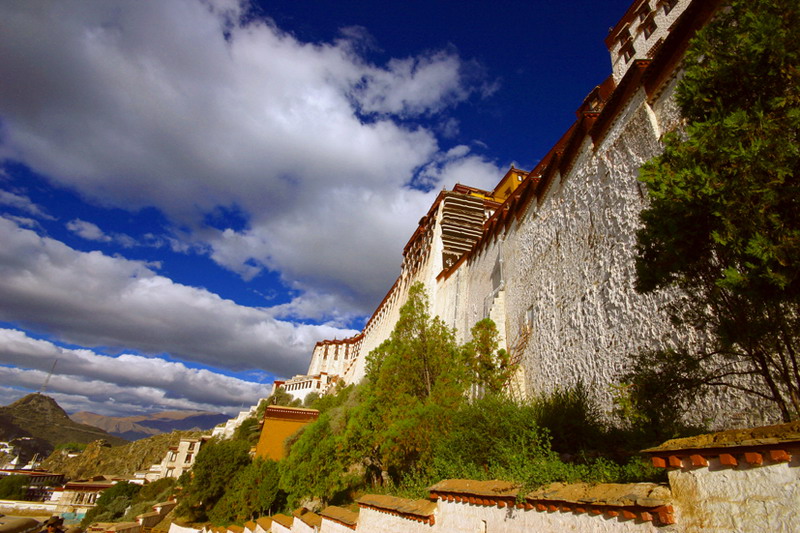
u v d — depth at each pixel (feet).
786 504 7.99
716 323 14.11
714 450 9.67
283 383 288.92
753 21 12.10
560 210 43.88
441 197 107.96
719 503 9.39
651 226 13.44
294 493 55.93
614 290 31.68
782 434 8.56
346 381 188.24
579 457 21.88
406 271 129.49
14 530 25.32
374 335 155.63
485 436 26.68
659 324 26.02
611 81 59.72
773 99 11.52
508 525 16.22
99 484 173.58
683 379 15.66
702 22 26.66
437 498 21.91
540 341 42.96
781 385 17.74
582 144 41.24
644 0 55.83
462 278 81.05
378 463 45.73
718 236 11.26
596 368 32.09
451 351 41.91
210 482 95.50
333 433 64.23
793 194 10.51
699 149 12.17
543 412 27.55
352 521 31.48
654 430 18.40
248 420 188.85
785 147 10.59
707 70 13.26
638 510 10.94
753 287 10.98
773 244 10.35
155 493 146.30
